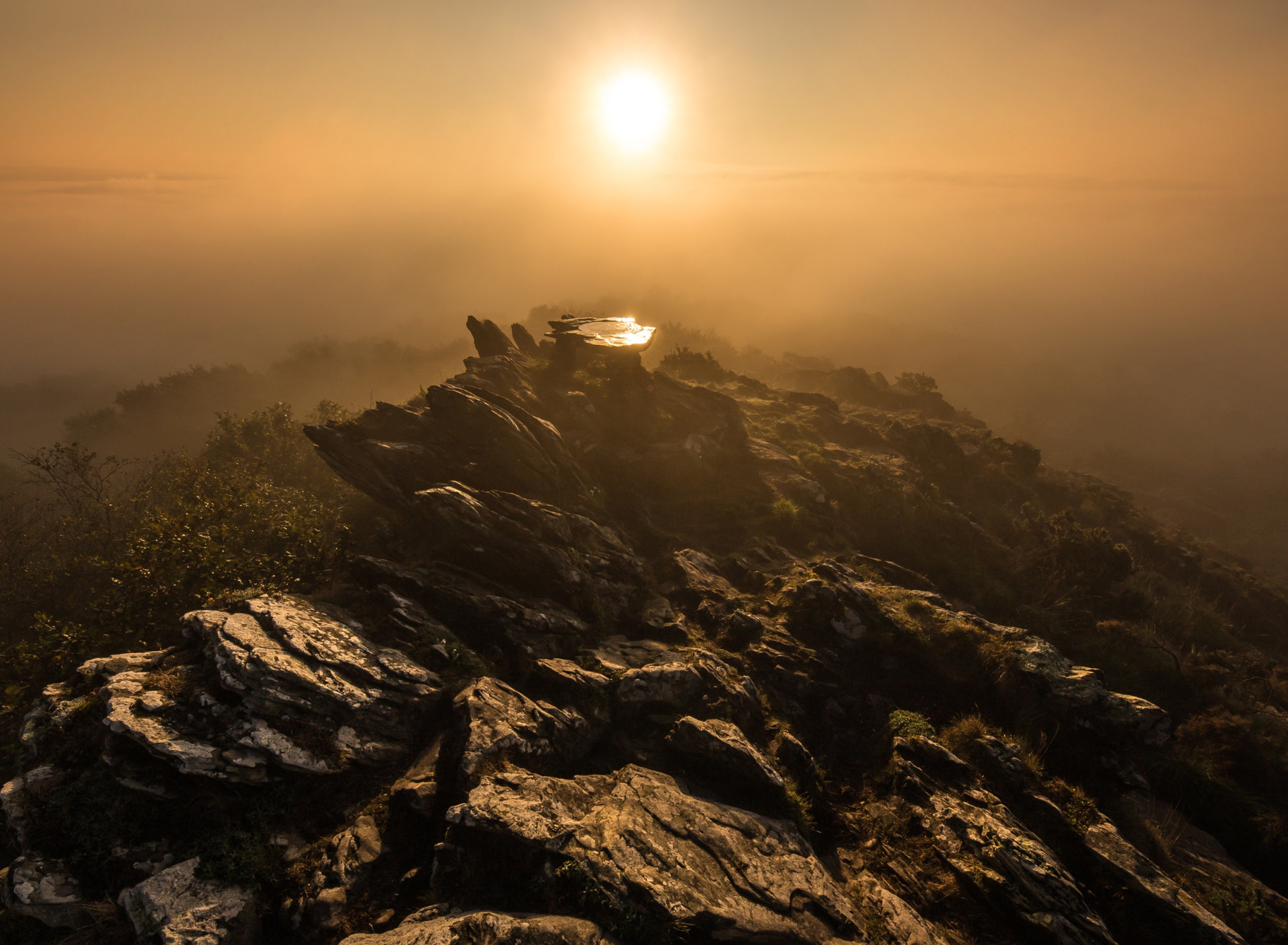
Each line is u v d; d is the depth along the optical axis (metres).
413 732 10.81
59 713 9.91
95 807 8.88
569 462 20.00
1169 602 25.25
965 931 9.22
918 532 23.55
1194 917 9.24
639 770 10.85
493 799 8.88
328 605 12.97
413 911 8.13
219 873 8.37
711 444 24.05
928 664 14.79
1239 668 20.17
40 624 13.88
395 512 20.69
